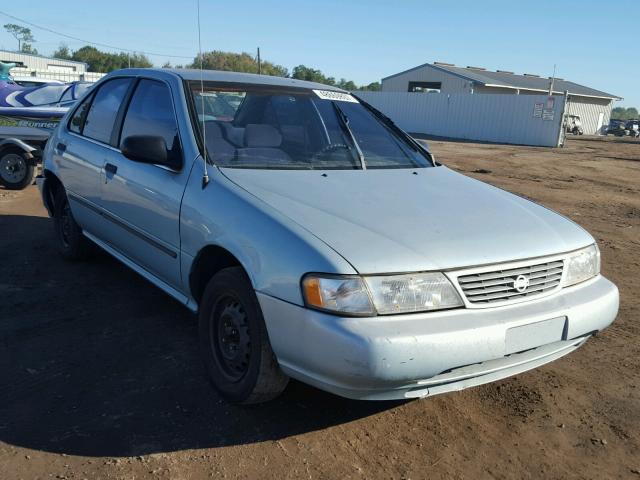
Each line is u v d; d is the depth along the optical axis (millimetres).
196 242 3391
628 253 7199
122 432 3041
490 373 2902
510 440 3152
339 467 2857
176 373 3641
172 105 4031
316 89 4633
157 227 3816
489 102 33219
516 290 2957
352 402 3420
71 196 5176
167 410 3250
